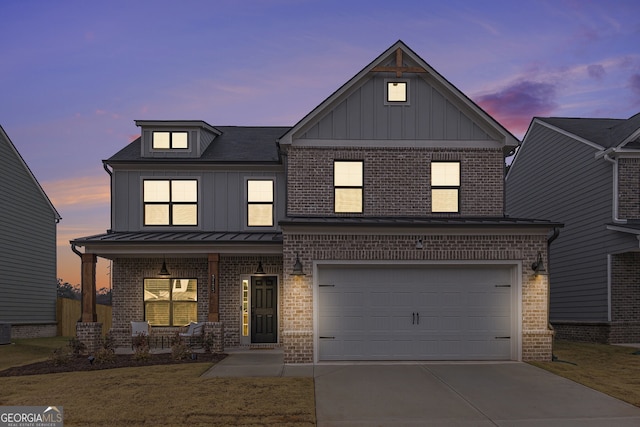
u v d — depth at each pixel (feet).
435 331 41.96
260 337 54.19
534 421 26.00
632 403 29.14
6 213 69.97
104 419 25.67
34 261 76.95
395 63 51.26
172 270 54.95
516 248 41.75
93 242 46.80
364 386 32.76
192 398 29.35
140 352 42.57
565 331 66.03
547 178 72.02
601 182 59.26
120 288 54.70
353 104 51.01
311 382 33.60
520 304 41.42
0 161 68.85
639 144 57.21
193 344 49.73
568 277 66.18
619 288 57.52
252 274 54.49
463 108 51.29
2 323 60.85
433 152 50.90
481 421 25.98
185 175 57.52
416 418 26.37
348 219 45.88
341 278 42.01
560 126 69.26
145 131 58.54
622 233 55.62
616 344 56.70
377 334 41.78
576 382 34.19
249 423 25.25
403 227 41.29
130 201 57.16
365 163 50.60
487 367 38.96
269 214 57.72
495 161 51.08
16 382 33.91
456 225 40.83
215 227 57.26
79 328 46.19
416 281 42.24
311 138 50.60
